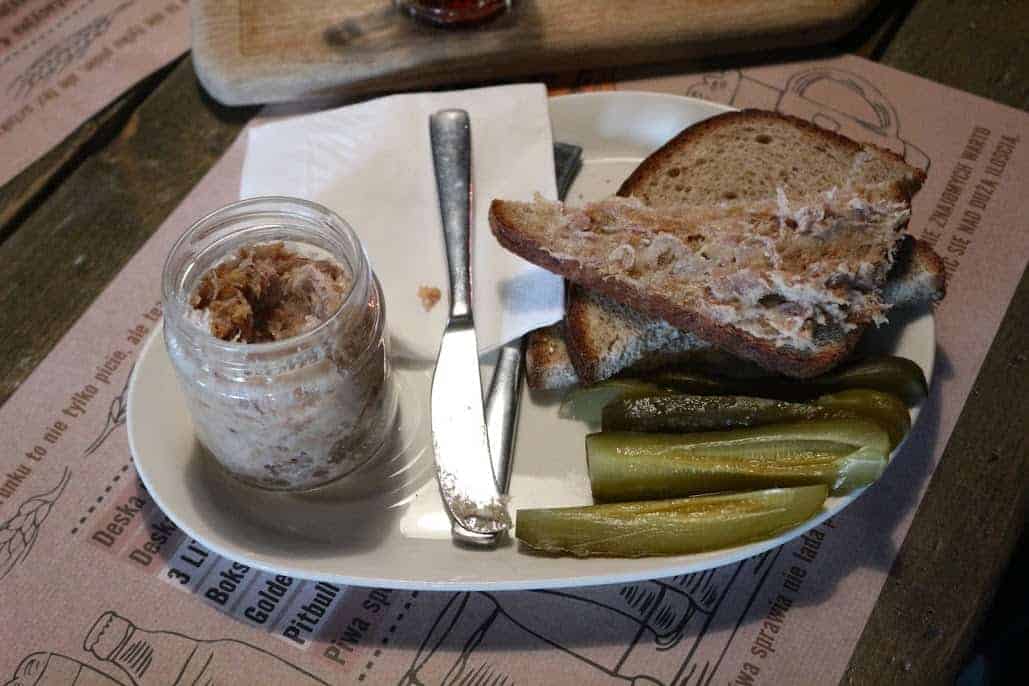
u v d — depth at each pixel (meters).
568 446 0.47
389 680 0.43
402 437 0.47
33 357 0.51
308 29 0.60
